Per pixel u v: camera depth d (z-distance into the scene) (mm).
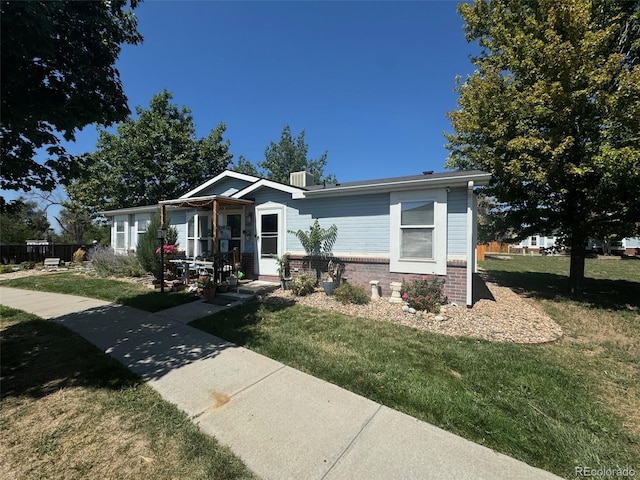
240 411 2588
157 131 16531
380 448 2131
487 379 3182
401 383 3051
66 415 2514
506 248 31781
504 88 8047
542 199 8031
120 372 3301
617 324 5316
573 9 6246
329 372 3295
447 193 6387
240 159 28344
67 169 3684
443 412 2568
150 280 9648
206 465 1972
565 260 20781
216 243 7957
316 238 7723
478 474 1902
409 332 4676
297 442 2193
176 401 2740
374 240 7332
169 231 9992
